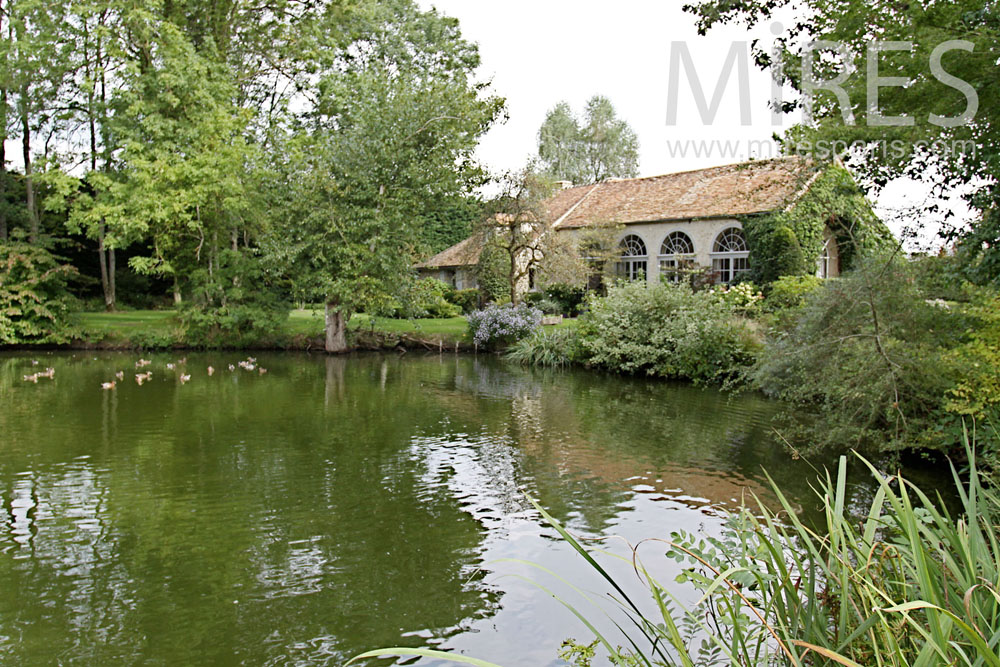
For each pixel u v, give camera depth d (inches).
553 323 914.1
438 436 378.9
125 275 1213.7
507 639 169.3
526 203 903.7
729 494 277.4
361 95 813.2
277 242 773.3
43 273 796.0
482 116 907.4
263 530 238.7
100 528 239.6
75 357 738.8
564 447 355.3
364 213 758.5
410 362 735.1
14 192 1001.5
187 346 824.3
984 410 252.5
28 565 209.2
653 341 621.3
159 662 158.4
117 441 358.9
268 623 176.4
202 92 818.8
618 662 109.6
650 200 1105.4
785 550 203.8
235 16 938.7
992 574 91.4
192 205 806.5
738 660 96.0
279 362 721.6
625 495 276.7
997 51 261.6
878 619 86.6
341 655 162.1
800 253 858.1
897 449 290.2
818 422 338.0
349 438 372.2
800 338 365.4
